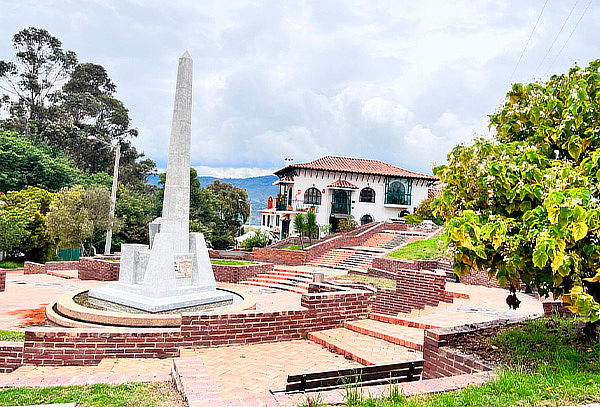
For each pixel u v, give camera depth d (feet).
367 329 31.71
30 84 180.24
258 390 21.70
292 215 146.82
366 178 154.92
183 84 42.32
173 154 42.14
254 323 30.01
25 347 25.61
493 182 19.93
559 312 29.48
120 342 26.89
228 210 167.63
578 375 17.70
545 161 20.38
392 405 14.93
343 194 152.56
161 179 128.57
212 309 40.22
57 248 104.22
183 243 42.09
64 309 37.60
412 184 160.86
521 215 20.31
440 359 21.68
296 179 147.33
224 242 141.49
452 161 22.17
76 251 111.75
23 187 128.06
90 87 197.26
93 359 26.45
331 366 25.79
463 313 41.75
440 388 16.81
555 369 18.66
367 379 19.20
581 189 16.56
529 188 18.75
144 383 19.47
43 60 189.88
